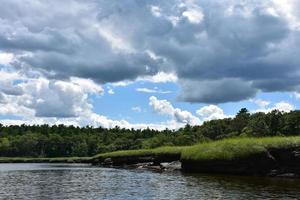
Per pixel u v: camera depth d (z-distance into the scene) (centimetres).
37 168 7781
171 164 5953
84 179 4347
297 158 4209
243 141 4838
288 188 3072
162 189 3105
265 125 12294
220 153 4781
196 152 5141
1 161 15475
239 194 2717
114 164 8381
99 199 2573
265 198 2514
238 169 4562
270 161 4353
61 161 15525
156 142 13700
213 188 3106
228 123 15412
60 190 3156
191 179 3959
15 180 4266
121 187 3338
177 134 15712
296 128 11769
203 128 15325
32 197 2702
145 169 6431
